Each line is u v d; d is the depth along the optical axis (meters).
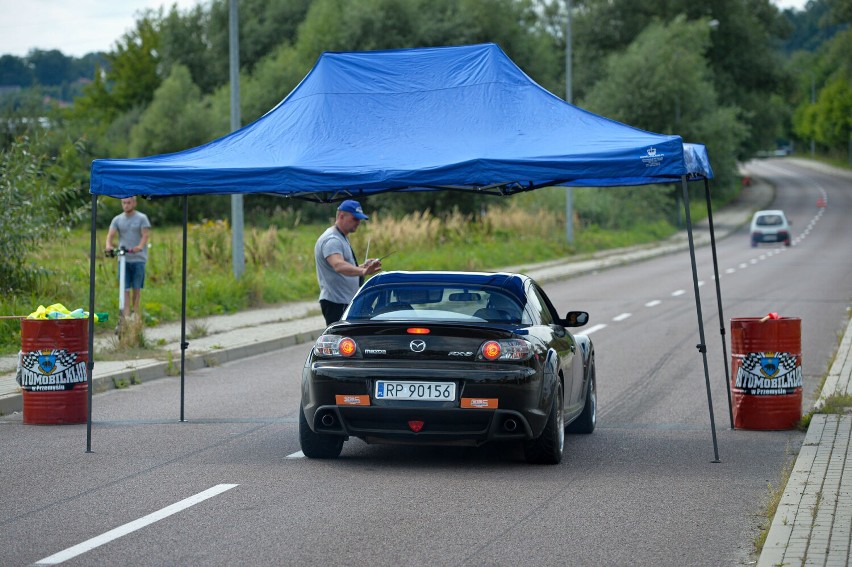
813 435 19.94
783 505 14.66
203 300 46.59
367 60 22.92
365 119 21.45
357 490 16.66
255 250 59.88
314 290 55.41
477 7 159.88
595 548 13.32
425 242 81.88
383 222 82.62
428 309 18.67
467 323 17.78
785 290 59.44
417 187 24.17
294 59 158.12
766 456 19.44
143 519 14.75
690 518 14.89
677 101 159.12
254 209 138.38
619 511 15.30
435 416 17.50
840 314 45.81
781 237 113.88
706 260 94.00
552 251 96.31
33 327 23.16
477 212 125.12
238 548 13.26
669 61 160.62
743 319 22.27
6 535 13.87
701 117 163.00
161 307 42.88
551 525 14.49
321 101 21.98
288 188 19.92
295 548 13.26
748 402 22.17
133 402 26.42
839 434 19.98
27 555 12.90
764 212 116.88
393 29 150.75
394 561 12.70
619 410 24.97
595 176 20.25
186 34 195.00
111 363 31.20
